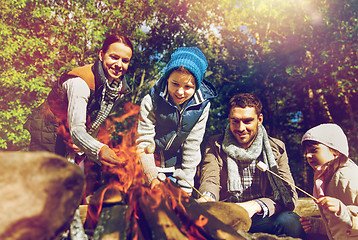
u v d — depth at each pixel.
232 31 10.88
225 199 2.82
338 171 2.36
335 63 9.77
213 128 10.16
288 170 2.82
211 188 2.66
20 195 1.23
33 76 8.18
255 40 10.94
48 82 8.30
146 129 2.69
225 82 10.70
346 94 11.12
